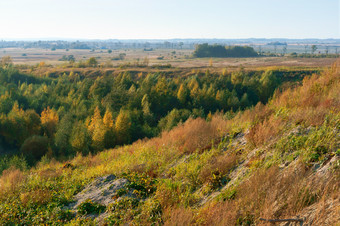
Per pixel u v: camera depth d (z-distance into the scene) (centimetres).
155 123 5919
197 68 13012
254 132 807
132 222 597
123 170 1059
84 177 1131
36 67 13100
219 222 472
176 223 512
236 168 709
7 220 809
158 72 11412
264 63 16612
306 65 14062
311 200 430
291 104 933
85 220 682
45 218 770
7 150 5300
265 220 416
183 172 823
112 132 4391
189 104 6719
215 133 1077
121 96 6594
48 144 4619
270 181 510
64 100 6894
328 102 785
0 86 8131
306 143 603
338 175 436
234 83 8169
